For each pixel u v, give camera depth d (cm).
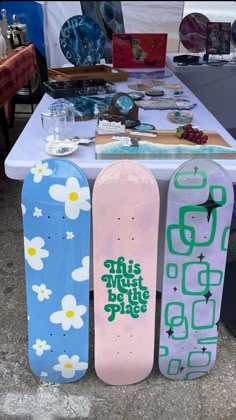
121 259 121
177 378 144
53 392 140
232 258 214
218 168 113
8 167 116
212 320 133
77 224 116
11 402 137
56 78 210
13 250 227
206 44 277
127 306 127
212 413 133
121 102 147
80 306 127
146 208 115
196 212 117
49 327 130
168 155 118
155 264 123
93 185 120
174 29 293
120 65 254
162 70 254
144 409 134
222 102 285
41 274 122
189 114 156
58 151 121
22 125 420
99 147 121
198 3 187
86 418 131
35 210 114
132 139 128
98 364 136
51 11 238
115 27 260
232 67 273
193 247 122
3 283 198
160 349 136
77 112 155
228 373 148
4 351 157
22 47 319
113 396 138
